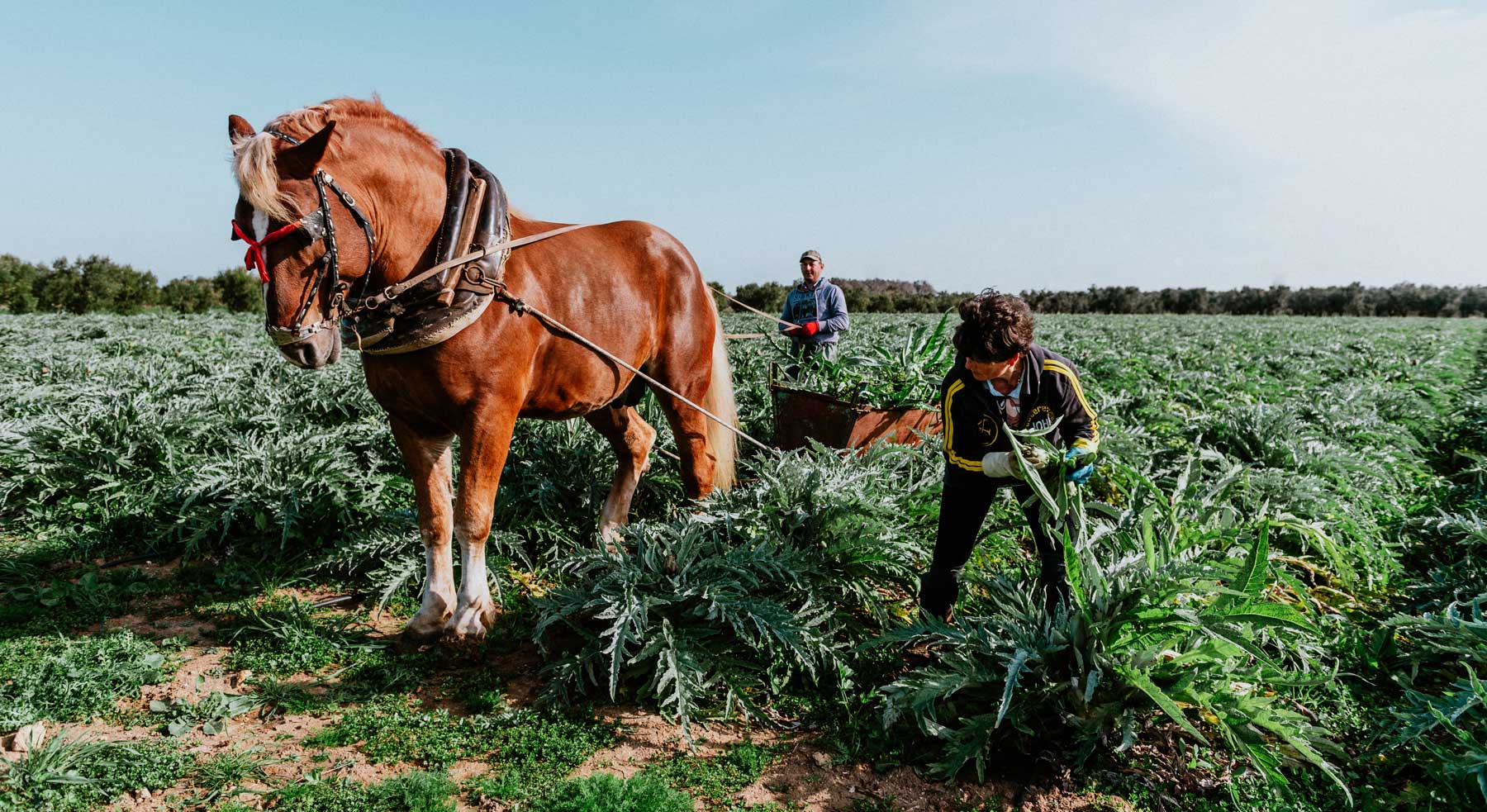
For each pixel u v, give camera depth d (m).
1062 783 2.81
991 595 3.57
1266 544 2.60
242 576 4.27
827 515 3.86
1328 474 5.77
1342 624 3.99
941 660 3.04
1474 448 8.23
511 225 3.75
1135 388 9.11
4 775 2.54
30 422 5.54
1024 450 2.90
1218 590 2.74
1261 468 5.84
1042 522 3.07
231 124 2.98
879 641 3.13
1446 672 3.53
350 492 4.84
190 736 2.93
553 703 3.17
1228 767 2.88
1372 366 13.91
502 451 3.45
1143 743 2.99
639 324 4.16
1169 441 6.50
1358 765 2.93
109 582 4.21
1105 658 2.82
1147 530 3.06
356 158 2.95
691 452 4.56
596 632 3.64
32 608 3.87
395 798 2.59
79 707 3.04
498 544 4.48
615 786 2.66
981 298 2.87
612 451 5.42
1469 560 4.22
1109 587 2.97
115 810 2.49
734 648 3.44
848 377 6.05
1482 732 2.96
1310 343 18.34
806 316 7.33
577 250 3.89
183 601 4.09
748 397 7.40
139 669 3.28
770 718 3.19
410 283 3.03
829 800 2.73
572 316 3.73
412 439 3.49
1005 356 2.80
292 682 3.34
